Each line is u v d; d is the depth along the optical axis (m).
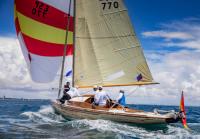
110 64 17.06
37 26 19.25
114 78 17.00
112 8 16.83
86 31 17.25
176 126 14.66
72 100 16.47
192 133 12.50
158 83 16.61
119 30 16.86
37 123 14.80
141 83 16.70
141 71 16.72
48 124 14.30
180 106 13.21
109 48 17.06
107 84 17.09
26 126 13.77
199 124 16.56
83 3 17.17
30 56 19.47
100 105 15.24
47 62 19.61
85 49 17.31
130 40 16.77
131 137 11.35
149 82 16.64
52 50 19.59
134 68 16.80
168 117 13.14
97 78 17.20
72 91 17.36
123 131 12.43
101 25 17.05
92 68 17.25
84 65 17.36
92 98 16.16
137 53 16.70
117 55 16.98
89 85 17.33
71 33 19.77
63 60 19.50
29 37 19.41
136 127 13.62
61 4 19.17
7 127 13.48
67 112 16.22
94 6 17.06
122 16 16.73
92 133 11.94
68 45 19.81
